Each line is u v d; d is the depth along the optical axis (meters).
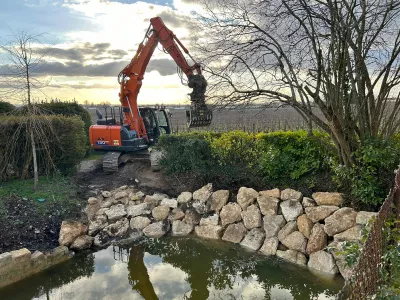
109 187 10.01
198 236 8.30
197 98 8.55
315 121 7.04
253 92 6.80
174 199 9.14
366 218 6.20
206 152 9.35
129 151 11.46
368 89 6.91
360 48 6.43
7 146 9.41
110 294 6.17
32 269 6.68
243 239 7.73
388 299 3.42
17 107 9.57
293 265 6.66
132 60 11.02
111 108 12.64
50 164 10.16
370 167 6.65
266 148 8.50
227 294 6.11
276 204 7.60
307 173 7.90
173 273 6.96
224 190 8.62
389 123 7.20
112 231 8.36
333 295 5.64
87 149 12.72
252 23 6.96
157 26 10.25
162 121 12.79
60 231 7.75
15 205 8.18
